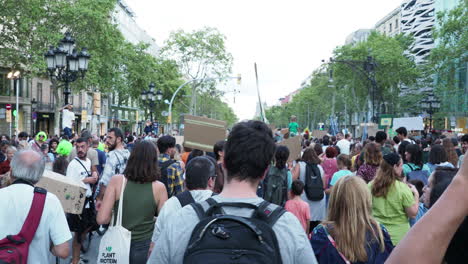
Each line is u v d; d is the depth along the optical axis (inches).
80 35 1357.0
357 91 2230.6
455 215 40.4
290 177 308.8
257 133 82.0
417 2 3029.0
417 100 2209.6
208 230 70.8
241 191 80.8
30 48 1326.3
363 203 136.7
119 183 179.6
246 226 70.6
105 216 176.1
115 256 167.6
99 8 1353.3
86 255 308.8
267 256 68.4
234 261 66.9
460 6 1724.9
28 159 138.0
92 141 435.8
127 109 3179.1
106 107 2736.2
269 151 81.9
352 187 137.5
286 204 260.8
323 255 136.3
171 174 236.2
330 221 140.3
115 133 244.4
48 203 137.6
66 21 1311.5
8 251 127.4
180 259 74.3
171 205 153.6
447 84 1888.5
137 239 174.9
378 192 186.4
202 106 2888.8
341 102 2933.1
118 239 168.9
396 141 478.6
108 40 1368.1
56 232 138.0
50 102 2018.9
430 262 40.1
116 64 1525.6
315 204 305.7
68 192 204.8
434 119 2150.6
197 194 157.5
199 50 2155.5
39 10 1294.3
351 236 133.8
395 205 184.1
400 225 185.2
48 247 139.3
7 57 1391.5
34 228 132.8
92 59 1320.1
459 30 1737.2
